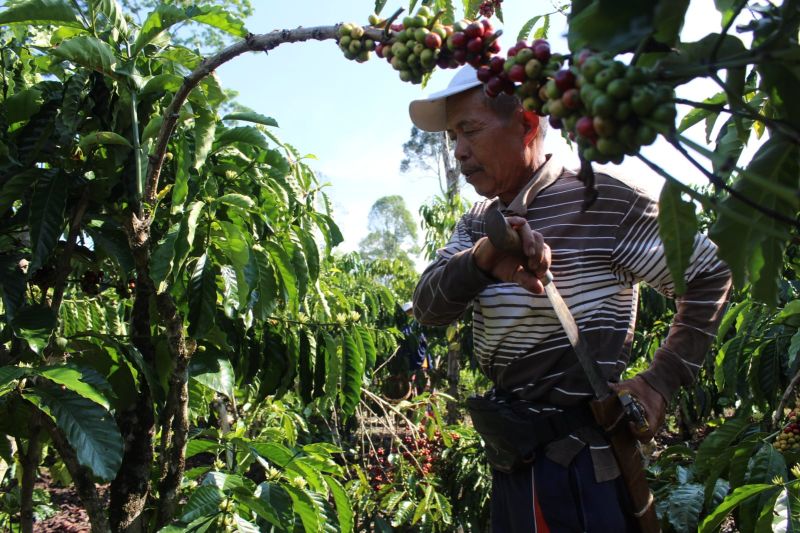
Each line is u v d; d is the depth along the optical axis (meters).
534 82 0.64
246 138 1.77
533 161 1.43
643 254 1.34
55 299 1.67
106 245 1.75
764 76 0.63
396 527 3.65
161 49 1.80
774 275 0.71
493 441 1.41
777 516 1.64
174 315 1.65
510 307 1.40
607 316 1.37
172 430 1.83
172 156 1.80
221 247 1.72
